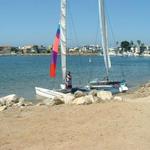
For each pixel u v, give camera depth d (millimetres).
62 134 14914
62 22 39562
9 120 17516
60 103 21719
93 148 13078
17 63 144250
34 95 38344
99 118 16766
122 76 69500
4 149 13625
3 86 51875
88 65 119062
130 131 14719
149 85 39375
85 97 21297
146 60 183750
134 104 19297
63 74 39250
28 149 13484
